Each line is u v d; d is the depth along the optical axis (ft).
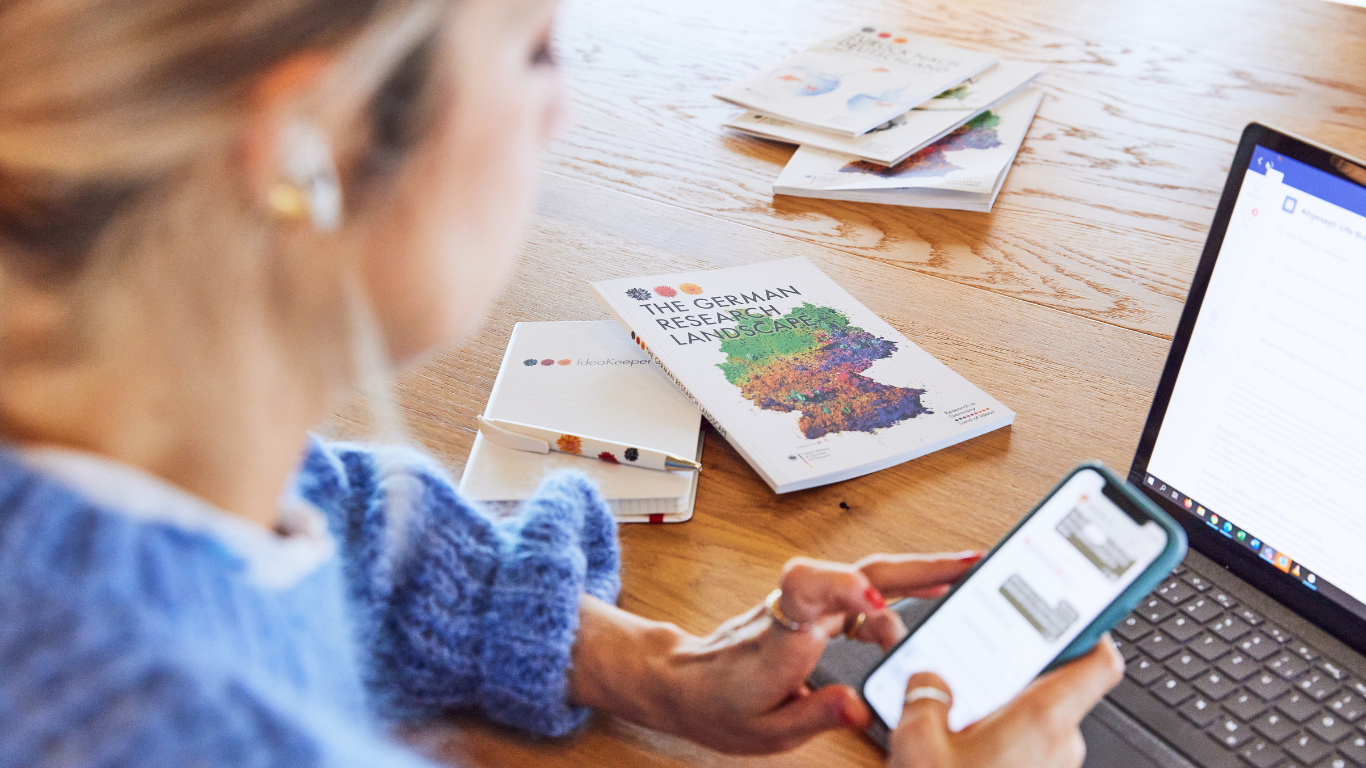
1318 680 1.91
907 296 3.16
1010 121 4.16
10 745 0.92
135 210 1.01
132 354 1.08
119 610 0.97
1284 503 1.98
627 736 1.94
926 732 1.57
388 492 1.96
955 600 1.82
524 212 1.35
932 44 4.78
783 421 2.59
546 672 1.92
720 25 5.19
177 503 1.10
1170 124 4.20
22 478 1.01
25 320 1.03
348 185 1.12
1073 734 1.61
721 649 1.89
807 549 2.31
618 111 4.36
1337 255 1.79
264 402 1.19
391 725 1.96
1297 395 1.91
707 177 3.88
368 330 1.24
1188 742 1.84
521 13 1.20
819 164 3.90
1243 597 2.06
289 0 0.98
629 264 3.34
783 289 3.13
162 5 0.95
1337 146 3.97
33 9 0.93
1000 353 2.90
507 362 2.84
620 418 2.62
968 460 2.55
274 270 1.12
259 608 1.19
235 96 0.99
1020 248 3.42
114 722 0.93
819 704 1.82
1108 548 1.69
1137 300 3.15
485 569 2.01
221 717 0.98
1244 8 5.31
